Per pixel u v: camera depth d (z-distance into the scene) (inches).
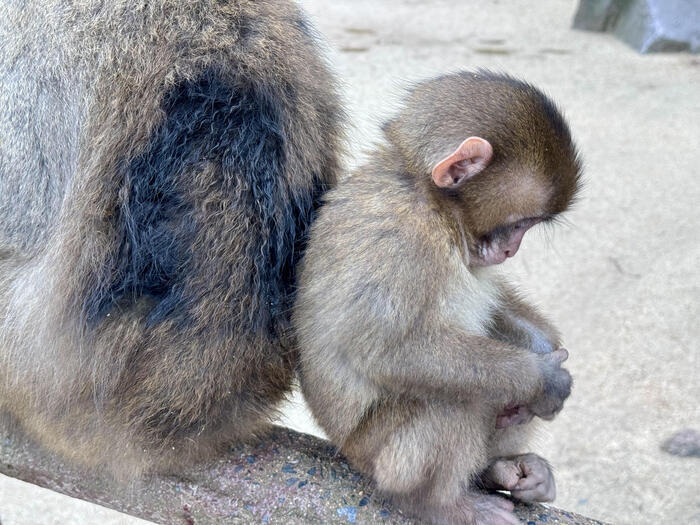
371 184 24.7
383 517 24.7
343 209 24.5
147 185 23.8
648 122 78.9
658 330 53.1
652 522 40.6
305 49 25.9
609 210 65.6
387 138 25.6
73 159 24.9
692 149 74.0
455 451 24.3
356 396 24.6
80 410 25.0
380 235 24.0
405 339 23.9
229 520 25.0
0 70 25.9
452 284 24.6
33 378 25.2
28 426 26.2
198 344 24.1
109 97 24.3
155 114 24.0
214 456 25.8
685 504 41.6
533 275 58.3
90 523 43.2
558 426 47.1
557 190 24.9
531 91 25.3
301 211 25.1
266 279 24.4
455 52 94.7
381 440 24.5
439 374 23.9
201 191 23.7
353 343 23.9
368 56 92.6
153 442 24.9
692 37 94.4
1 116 25.8
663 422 46.9
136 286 24.0
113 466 25.5
